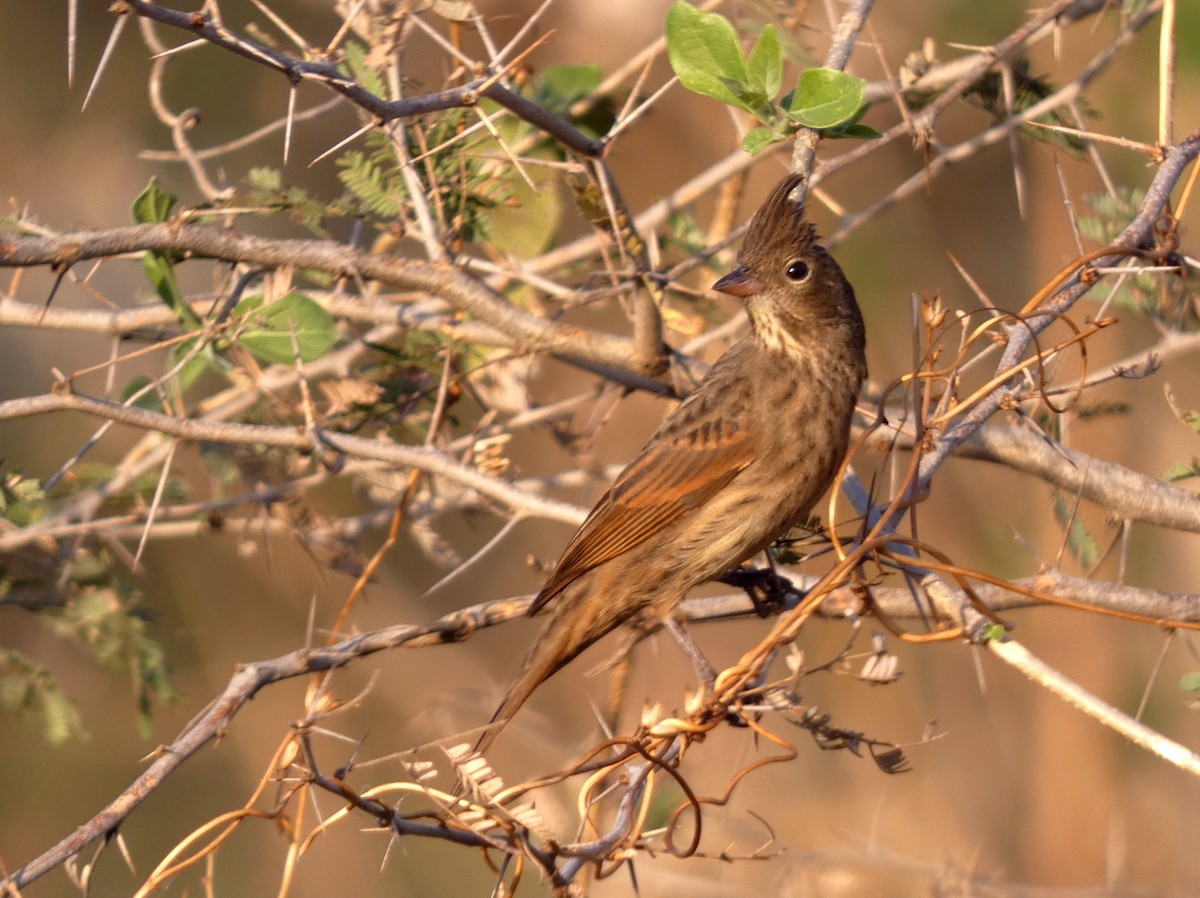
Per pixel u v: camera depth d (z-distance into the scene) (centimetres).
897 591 832
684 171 1517
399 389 1029
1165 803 1480
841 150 1541
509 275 981
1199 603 823
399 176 976
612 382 1057
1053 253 1503
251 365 1034
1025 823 1493
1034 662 745
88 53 1528
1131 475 894
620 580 895
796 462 885
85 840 684
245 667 762
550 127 832
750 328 925
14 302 965
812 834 1428
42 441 1502
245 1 1532
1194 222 1441
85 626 1072
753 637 1578
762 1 1103
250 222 1525
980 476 1566
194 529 1130
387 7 932
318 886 1517
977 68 936
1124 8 1022
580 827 680
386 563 1605
